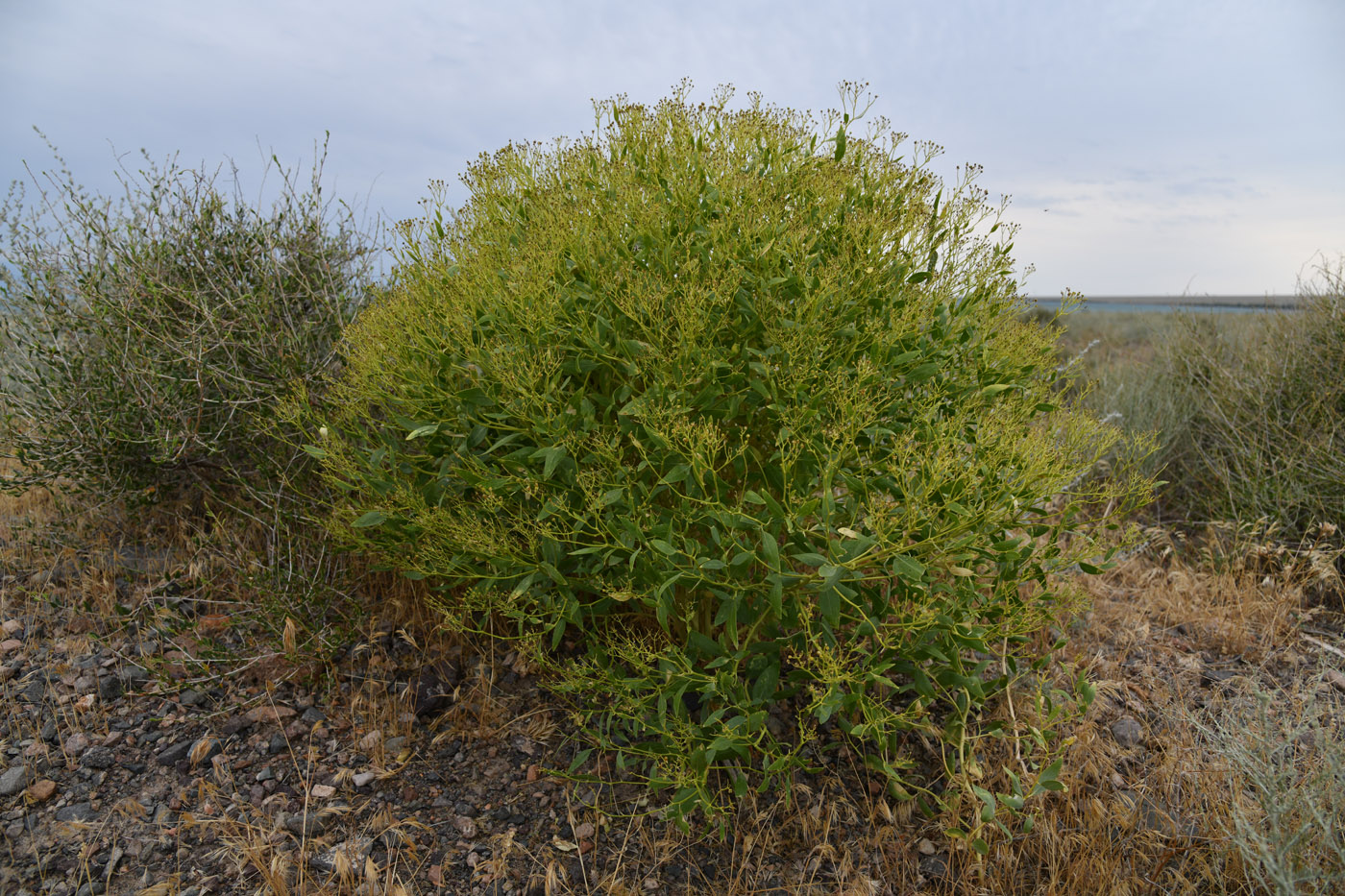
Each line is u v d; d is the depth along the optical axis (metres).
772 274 2.19
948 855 2.07
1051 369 2.52
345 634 2.69
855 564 1.90
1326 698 2.64
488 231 2.54
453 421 2.31
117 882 1.90
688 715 2.23
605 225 2.32
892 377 2.21
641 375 2.22
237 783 2.23
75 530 3.24
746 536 2.18
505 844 2.02
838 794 2.25
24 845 1.98
